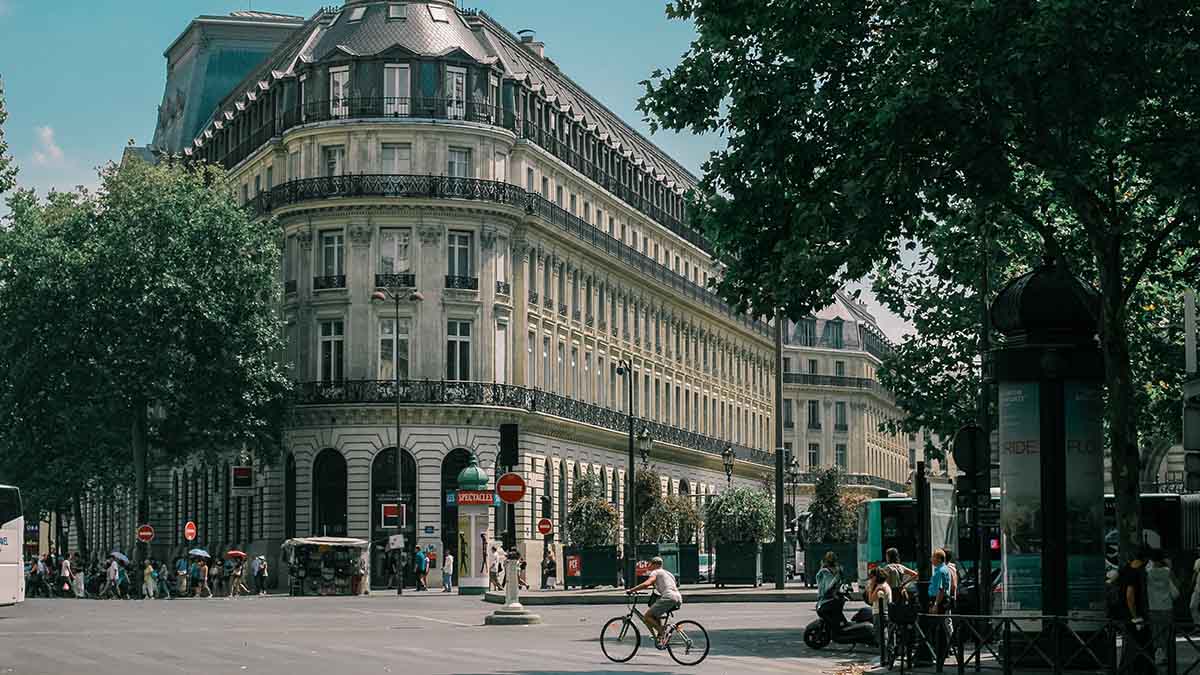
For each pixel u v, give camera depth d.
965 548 51.66
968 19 24.09
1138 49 23.72
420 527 78.38
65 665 27.62
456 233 80.62
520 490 42.34
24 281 73.44
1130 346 42.75
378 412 78.56
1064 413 26.22
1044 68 23.47
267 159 85.81
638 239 104.38
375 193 78.88
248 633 38.25
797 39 27.12
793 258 27.19
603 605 57.22
